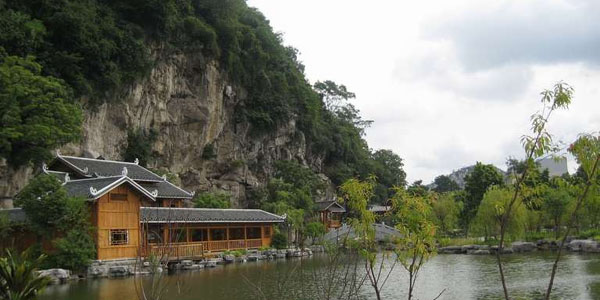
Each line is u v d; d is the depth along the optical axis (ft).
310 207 244.63
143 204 159.43
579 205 31.65
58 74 167.43
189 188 239.09
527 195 33.60
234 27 253.65
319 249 198.59
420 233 38.99
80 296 84.79
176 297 84.84
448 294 88.99
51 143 136.67
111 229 121.08
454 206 201.46
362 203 40.27
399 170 427.33
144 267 113.09
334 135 366.22
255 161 281.95
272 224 191.72
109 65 183.21
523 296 85.46
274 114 285.64
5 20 156.35
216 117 248.73
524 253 172.35
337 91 430.20
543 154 31.48
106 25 187.93
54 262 108.37
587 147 30.86
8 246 111.75
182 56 227.81
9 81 129.70
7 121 127.95
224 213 174.60
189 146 235.81
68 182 129.49
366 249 41.16
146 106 212.84
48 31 171.01
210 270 130.11
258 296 77.36
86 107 180.04
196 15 246.47
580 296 84.07
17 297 57.06
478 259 156.46
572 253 164.35
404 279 107.14
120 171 162.40
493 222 181.57
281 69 319.47
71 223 111.86
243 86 272.72
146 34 211.00
